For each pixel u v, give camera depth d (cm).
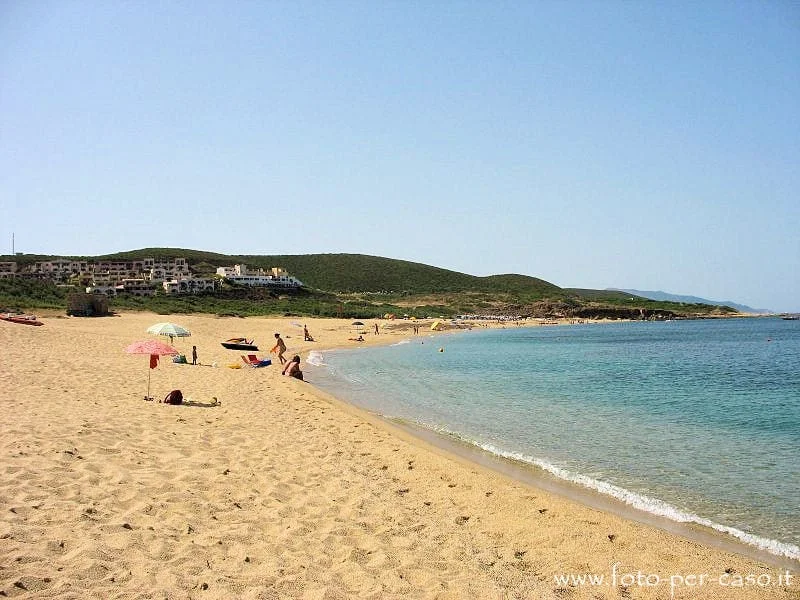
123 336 4034
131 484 880
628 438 1686
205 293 11038
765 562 852
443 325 10519
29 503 749
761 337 8419
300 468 1123
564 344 6744
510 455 1471
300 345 5278
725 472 1332
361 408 2123
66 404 1425
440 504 1033
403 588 657
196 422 1410
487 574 736
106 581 579
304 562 695
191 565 645
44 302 6781
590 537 911
